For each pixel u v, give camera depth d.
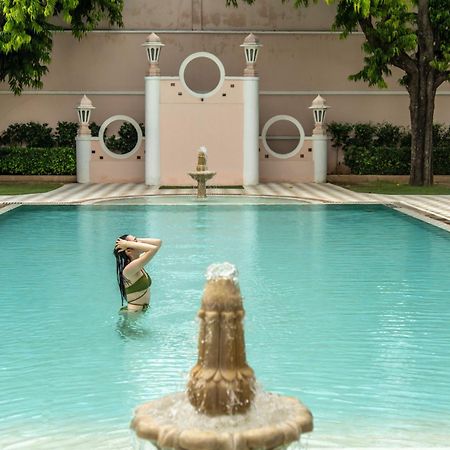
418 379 6.82
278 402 4.06
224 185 22.44
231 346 3.92
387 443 5.54
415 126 21.52
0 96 24.72
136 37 24.80
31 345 7.78
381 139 24.30
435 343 7.83
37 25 20.27
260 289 10.03
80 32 22.73
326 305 9.27
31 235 14.10
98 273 10.98
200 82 24.92
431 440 5.59
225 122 22.31
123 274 8.91
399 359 7.34
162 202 18.72
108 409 6.15
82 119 23.19
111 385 6.67
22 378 6.86
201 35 24.83
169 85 22.23
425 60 20.97
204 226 15.08
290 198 19.52
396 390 6.56
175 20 24.84
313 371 7.00
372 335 8.09
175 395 4.18
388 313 8.94
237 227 14.99
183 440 3.70
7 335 8.11
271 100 25.00
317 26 24.92
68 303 9.38
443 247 12.99
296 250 12.64
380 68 20.81
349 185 22.56
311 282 10.42
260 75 24.97
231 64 24.92
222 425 3.84
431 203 18.31
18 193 20.47
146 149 22.45
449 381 6.78
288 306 9.22
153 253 8.91
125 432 5.72
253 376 3.97
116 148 23.88
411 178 21.86
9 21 19.78
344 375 6.91
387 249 12.80
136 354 7.48
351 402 6.30
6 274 10.93
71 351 7.59
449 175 23.81
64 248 12.83
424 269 11.28
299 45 24.91
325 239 13.71
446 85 24.78
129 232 14.35
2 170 23.64
